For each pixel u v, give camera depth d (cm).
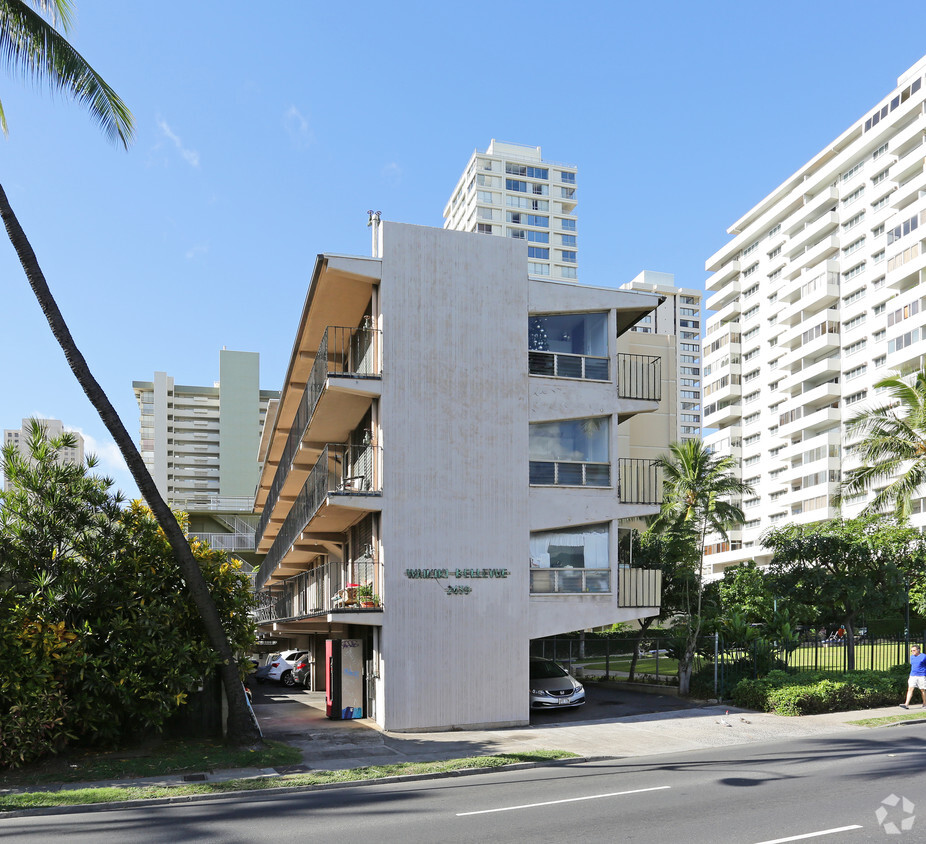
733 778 1274
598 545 2273
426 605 2047
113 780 1385
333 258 2089
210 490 12538
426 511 2080
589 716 2198
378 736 1891
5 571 1555
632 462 2634
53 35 1543
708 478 2694
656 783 1256
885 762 1370
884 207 7938
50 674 1489
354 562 2492
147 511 1803
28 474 1655
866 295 7956
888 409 3200
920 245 7150
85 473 1731
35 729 1455
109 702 1598
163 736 1736
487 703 2061
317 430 2695
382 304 2114
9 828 1072
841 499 3353
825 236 8906
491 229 13350
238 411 12312
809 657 3036
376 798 1214
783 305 9406
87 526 1688
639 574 2291
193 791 1267
